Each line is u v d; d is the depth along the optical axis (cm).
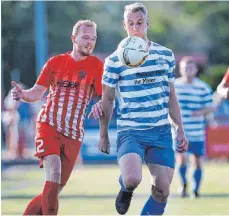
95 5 8806
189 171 4019
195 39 8938
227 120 4969
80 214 2264
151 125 1709
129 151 1680
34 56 8144
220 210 2350
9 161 4731
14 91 1841
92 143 4888
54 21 8412
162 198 1717
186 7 9181
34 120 5125
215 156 4962
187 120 3022
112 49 8638
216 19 8962
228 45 8800
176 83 3066
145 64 1702
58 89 1845
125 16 1741
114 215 2230
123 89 1712
